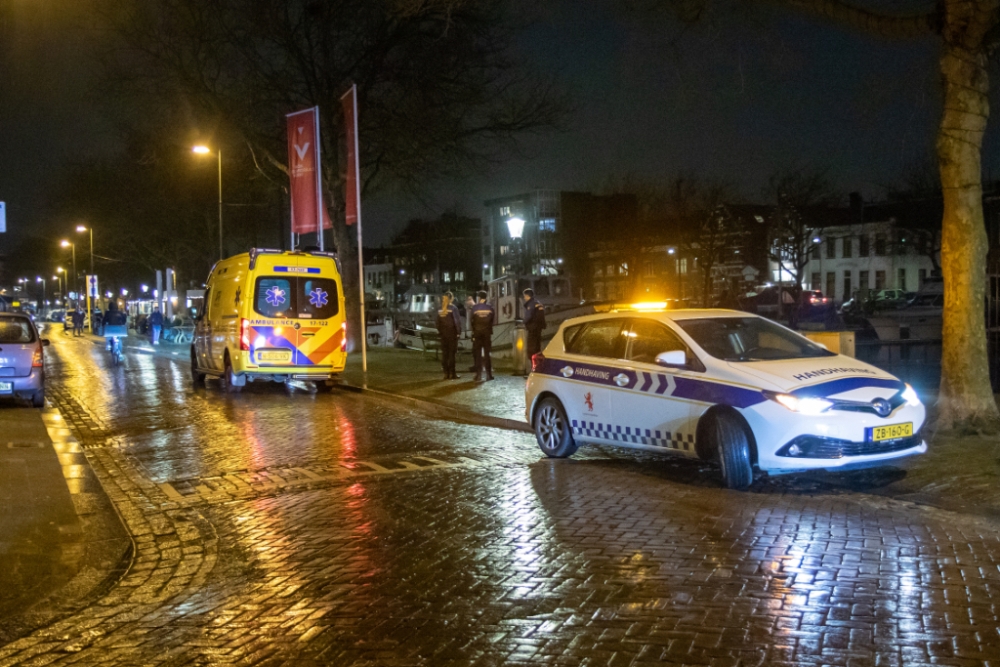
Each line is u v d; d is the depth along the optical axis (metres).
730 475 8.09
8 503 8.10
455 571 5.96
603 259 76.06
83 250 67.31
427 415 14.56
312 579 5.95
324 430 12.92
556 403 10.07
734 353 8.70
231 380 18.06
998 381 13.85
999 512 7.14
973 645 4.50
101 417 15.17
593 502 7.82
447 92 26.77
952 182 9.84
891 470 8.60
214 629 5.09
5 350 15.70
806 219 57.84
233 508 8.22
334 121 27.38
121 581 6.12
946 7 9.38
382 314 54.44
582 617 5.01
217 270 19.83
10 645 4.91
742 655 4.42
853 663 4.31
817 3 10.06
